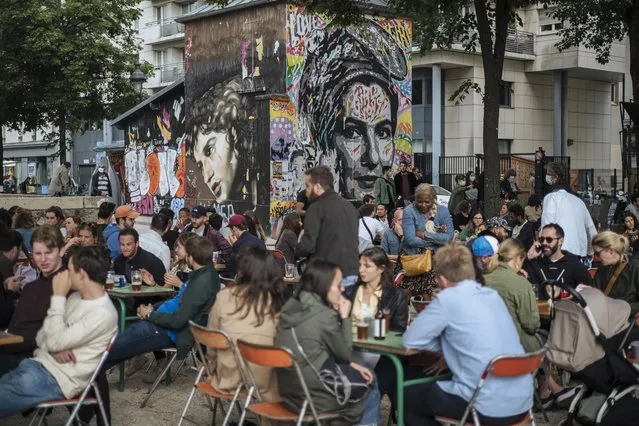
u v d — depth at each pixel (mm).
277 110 22062
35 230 6539
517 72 41906
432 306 5422
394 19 24047
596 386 6152
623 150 20109
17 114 33094
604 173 40844
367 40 23562
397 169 22219
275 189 22234
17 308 6562
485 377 5141
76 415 6160
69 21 33188
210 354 6273
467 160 37781
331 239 7805
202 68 24734
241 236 10914
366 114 23656
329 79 22891
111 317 5910
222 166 24047
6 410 5664
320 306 5383
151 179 30828
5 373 6465
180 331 7422
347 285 7289
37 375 5727
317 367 5285
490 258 6734
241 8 23188
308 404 5309
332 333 5324
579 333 6121
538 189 24031
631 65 19016
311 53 22516
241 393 5949
